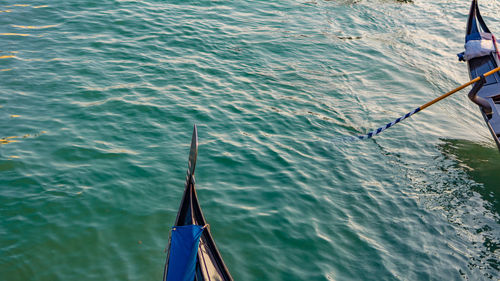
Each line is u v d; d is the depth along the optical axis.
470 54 10.17
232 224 6.73
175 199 7.12
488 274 6.29
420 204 7.56
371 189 7.82
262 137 8.91
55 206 6.64
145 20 13.33
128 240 6.28
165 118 9.08
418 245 6.72
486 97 9.49
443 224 7.16
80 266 5.82
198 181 7.54
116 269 5.83
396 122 9.06
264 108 9.91
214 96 10.08
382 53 13.40
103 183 7.21
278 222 6.84
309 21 15.05
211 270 5.34
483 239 6.91
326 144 8.97
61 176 7.24
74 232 6.28
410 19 16.20
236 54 12.16
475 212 7.48
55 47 11.22
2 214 6.41
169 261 5.27
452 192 7.92
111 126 8.64
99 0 14.28
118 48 11.56
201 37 12.77
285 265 6.16
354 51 13.33
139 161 7.82
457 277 6.23
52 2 13.75
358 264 6.30
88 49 11.31
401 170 8.43
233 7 15.38
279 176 7.86
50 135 8.15
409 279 6.14
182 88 10.21
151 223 6.61
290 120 9.59
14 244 6.00
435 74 12.51
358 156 8.73
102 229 6.39
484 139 9.76
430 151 9.13
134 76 10.41
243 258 6.20
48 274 5.67
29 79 9.77
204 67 11.25
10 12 12.78
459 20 16.36
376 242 6.70
